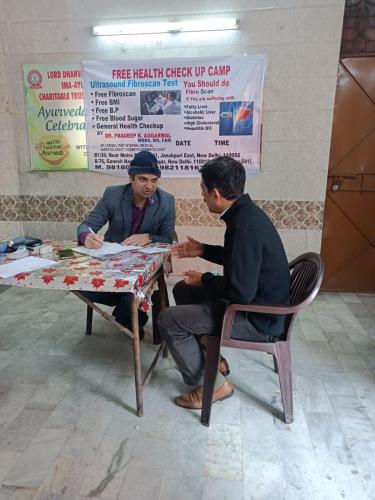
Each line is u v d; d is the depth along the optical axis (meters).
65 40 3.05
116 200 2.21
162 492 1.34
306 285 1.69
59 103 3.19
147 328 2.60
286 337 1.64
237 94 2.97
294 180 3.09
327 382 2.00
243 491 1.34
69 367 2.12
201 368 1.73
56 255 1.84
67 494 1.33
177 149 3.15
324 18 2.76
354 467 1.45
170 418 1.72
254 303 1.57
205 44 2.92
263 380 2.02
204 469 1.44
